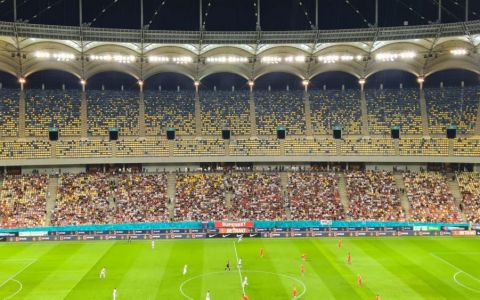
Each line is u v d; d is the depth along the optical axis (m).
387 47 88.12
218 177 92.50
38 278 55.31
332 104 101.12
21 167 89.44
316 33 83.56
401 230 80.75
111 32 80.94
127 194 87.06
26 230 77.38
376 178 92.06
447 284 52.66
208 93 103.12
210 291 50.09
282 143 95.06
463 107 96.56
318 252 68.25
